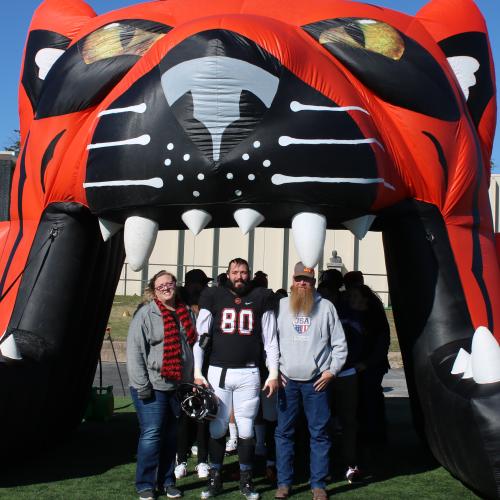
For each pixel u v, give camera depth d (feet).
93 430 23.53
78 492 16.30
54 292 17.43
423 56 17.53
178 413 16.26
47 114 17.72
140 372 15.62
